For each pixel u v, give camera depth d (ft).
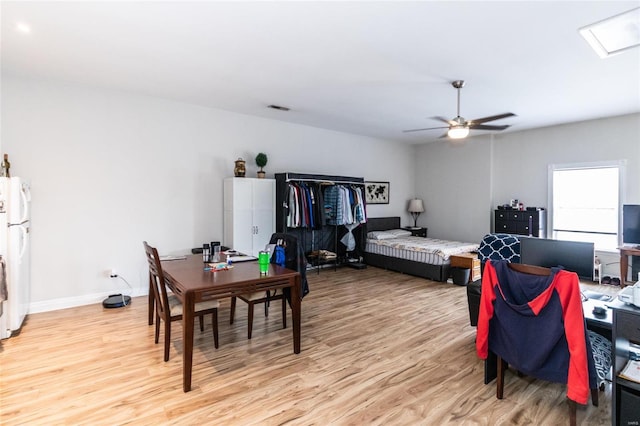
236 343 9.89
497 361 7.45
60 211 12.67
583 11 7.57
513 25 8.23
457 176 23.80
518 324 6.63
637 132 16.47
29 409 6.68
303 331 10.89
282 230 17.03
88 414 6.56
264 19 8.05
